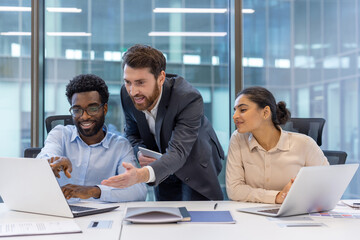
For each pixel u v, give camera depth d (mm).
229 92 3648
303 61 4199
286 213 1503
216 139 2307
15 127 3756
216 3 4176
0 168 1571
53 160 1744
